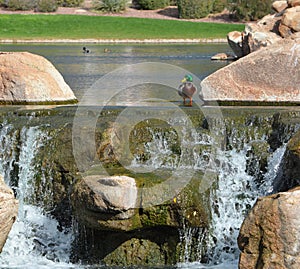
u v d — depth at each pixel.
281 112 12.23
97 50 33.56
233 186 10.98
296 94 13.59
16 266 9.68
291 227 7.72
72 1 57.44
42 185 10.90
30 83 13.75
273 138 11.73
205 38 42.19
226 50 34.00
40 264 9.78
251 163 11.33
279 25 25.61
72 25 48.03
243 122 12.09
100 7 56.69
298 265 7.62
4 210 7.93
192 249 9.71
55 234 10.45
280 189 10.45
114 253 9.65
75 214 9.52
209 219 9.79
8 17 50.25
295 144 9.84
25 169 11.12
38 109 12.73
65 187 10.73
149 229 9.56
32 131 11.41
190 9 53.81
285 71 13.62
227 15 54.31
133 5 59.50
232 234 10.14
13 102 13.70
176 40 41.41
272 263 7.72
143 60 27.44
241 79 13.81
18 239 10.28
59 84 14.16
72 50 33.34
